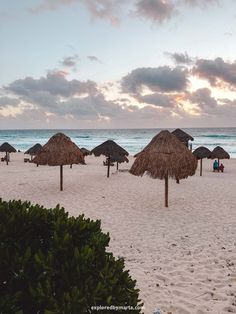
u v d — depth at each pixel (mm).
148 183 18281
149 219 10828
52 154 15836
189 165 12844
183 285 5699
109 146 21109
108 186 17094
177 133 28406
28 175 21641
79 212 11680
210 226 9969
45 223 3531
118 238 8711
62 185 16969
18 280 2865
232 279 5965
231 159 46062
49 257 2887
